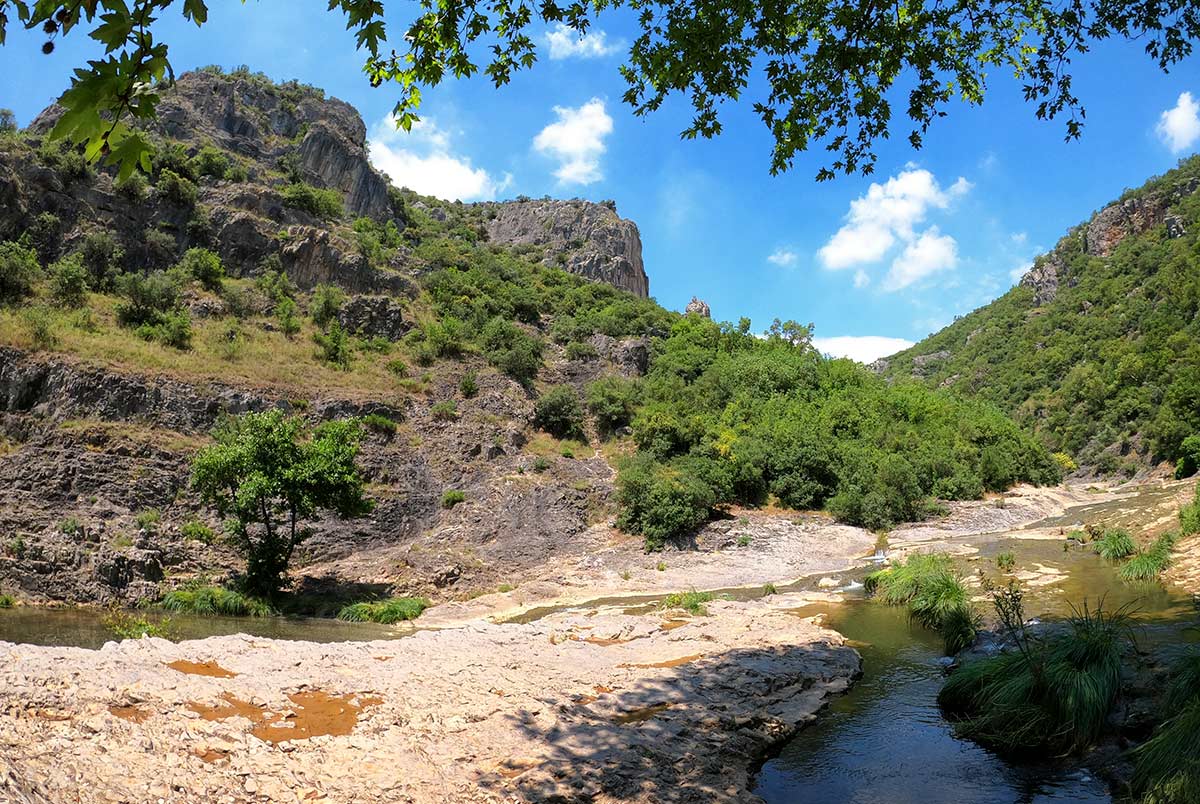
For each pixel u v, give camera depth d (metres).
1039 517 38.66
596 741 8.81
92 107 3.20
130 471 28.38
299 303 47.84
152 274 43.78
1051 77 9.63
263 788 6.87
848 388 53.47
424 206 109.94
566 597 25.28
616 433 44.34
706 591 24.75
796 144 10.45
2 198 41.25
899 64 9.89
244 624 20.53
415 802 7.04
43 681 8.49
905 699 11.11
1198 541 18.11
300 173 63.66
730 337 61.28
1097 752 7.97
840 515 36.06
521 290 60.62
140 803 6.14
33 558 22.44
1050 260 162.38
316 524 30.03
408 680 10.80
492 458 38.97
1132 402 86.62
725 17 9.28
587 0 9.07
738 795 7.77
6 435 28.55
